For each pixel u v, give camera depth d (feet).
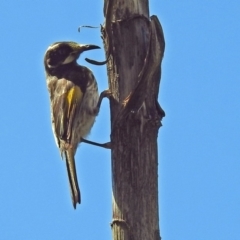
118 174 31.83
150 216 31.09
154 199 31.50
